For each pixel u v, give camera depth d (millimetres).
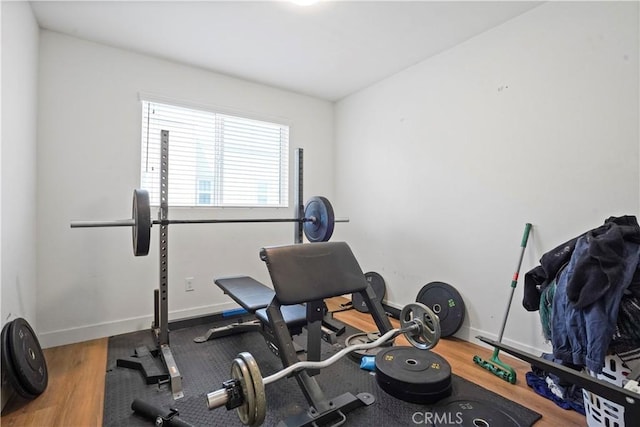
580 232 1909
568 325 1459
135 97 2689
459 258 2566
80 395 1770
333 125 3910
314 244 1916
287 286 1667
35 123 2252
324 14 2182
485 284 2393
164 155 2238
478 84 2430
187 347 2400
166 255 2246
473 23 2283
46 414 1603
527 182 2150
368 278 3361
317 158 3795
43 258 2352
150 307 2768
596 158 1846
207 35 2443
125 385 1875
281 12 2164
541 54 2074
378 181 3326
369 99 3418
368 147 3443
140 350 2229
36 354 1830
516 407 1658
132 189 2676
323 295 1731
